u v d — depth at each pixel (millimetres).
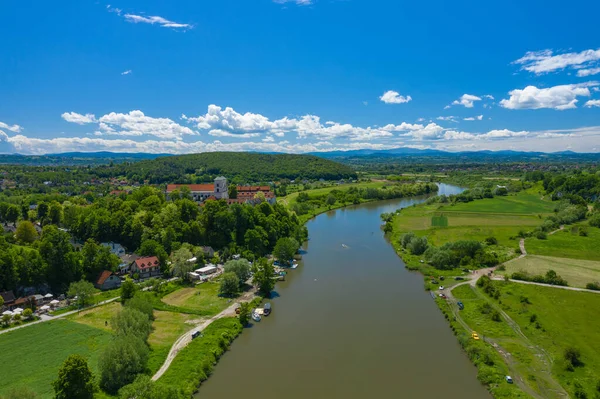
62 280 118562
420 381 74438
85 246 127188
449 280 126438
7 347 84188
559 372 73750
